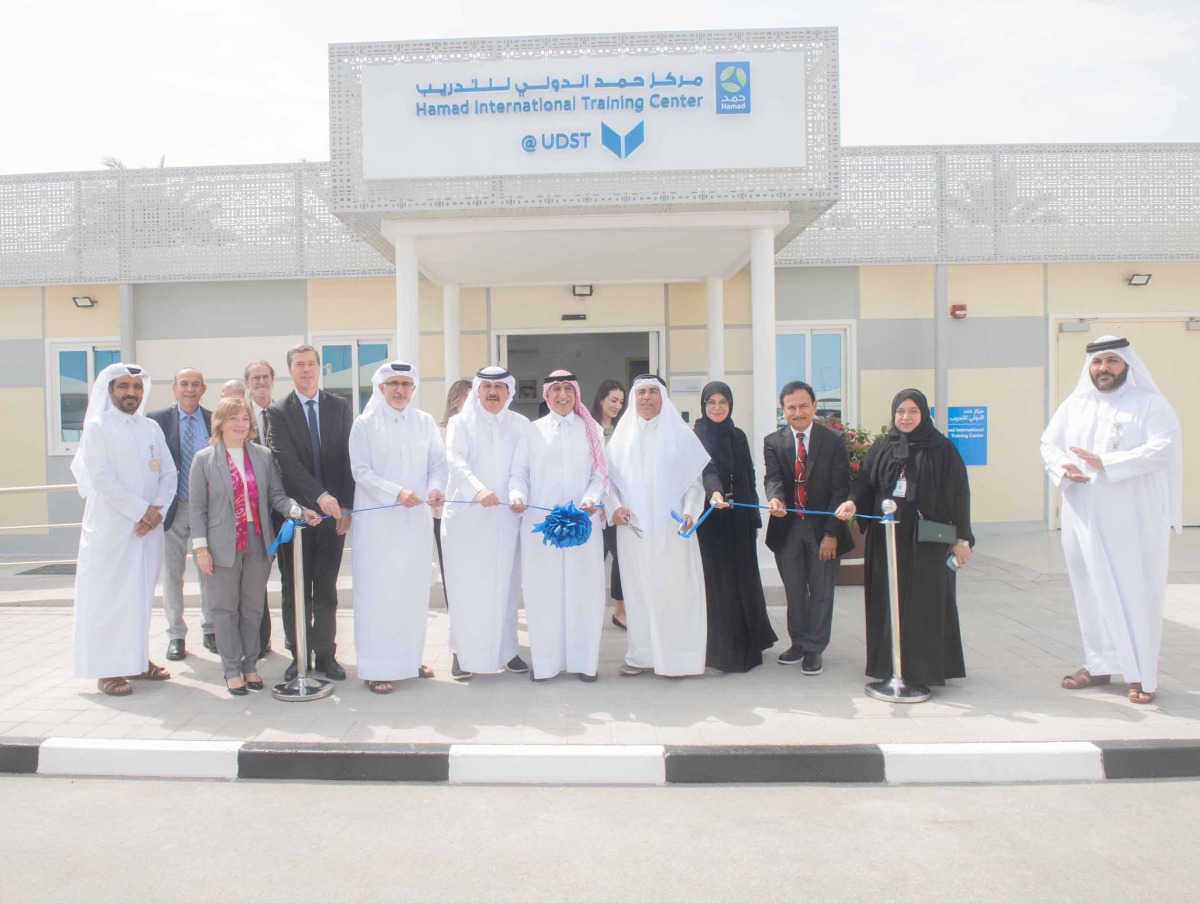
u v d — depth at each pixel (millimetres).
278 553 5387
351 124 6926
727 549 5449
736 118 6797
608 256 8398
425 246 7797
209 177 9820
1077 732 4332
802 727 4453
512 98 6820
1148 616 4812
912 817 3693
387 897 3076
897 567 4957
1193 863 3277
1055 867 3252
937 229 9664
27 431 10406
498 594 5301
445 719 4633
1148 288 10078
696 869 3260
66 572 9172
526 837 3533
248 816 3750
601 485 5262
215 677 5473
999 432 10094
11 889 3139
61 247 9906
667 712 4719
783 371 10102
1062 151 9586
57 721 4633
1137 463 4754
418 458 5285
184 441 5980
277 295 10148
